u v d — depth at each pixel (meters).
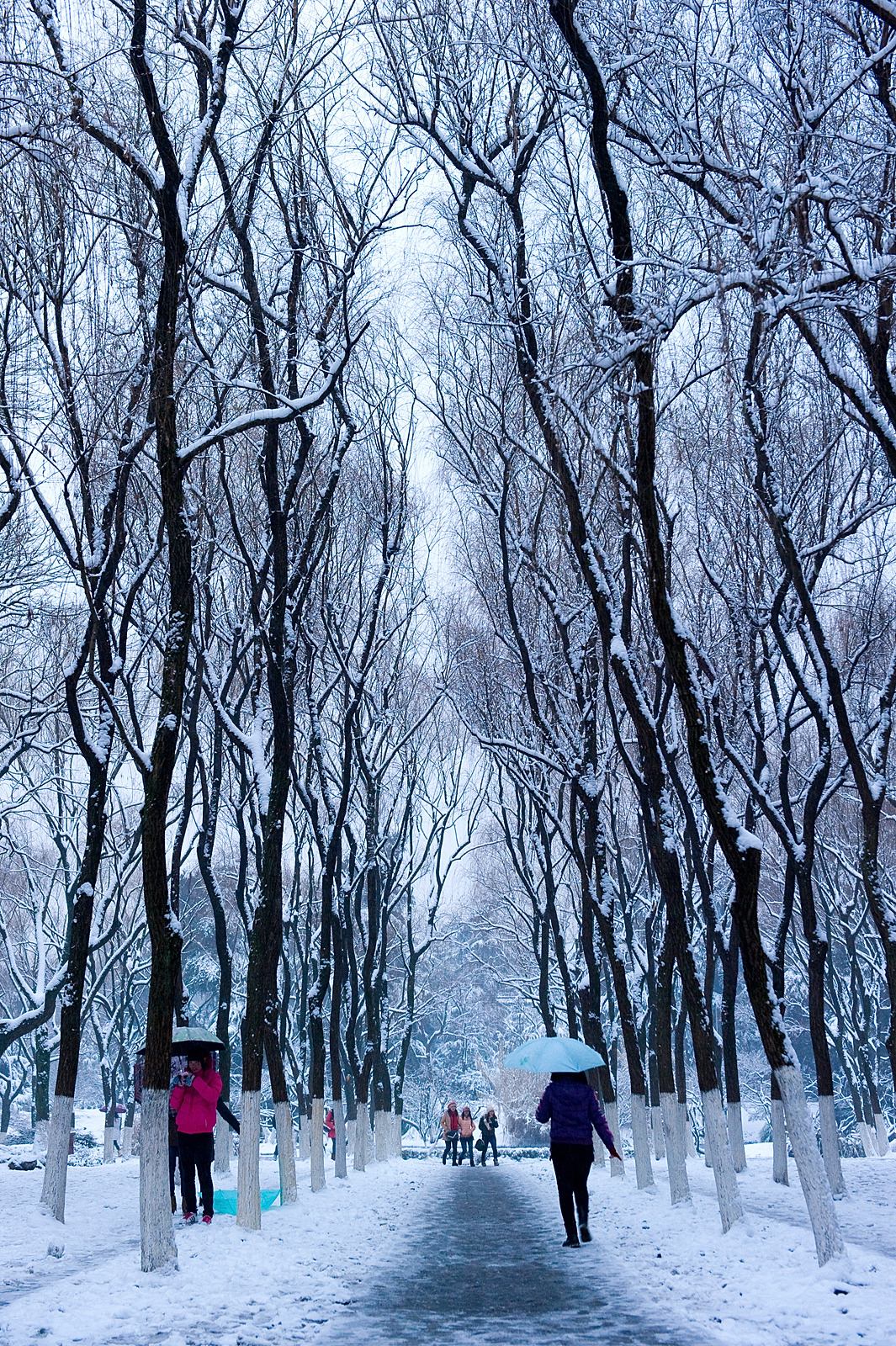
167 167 10.88
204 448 11.55
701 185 10.30
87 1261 10.52
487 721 27.05
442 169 15.82
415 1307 8.25
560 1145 11.41
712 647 18.19
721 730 15.74
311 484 19.75
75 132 10.80
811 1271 8.46
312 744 20.97
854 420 13.52
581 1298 8.41
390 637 24.28
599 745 24.34
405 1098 62.97
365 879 30.00
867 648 16.64
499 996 61.47
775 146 9.74
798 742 26.70
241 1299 8.46
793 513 15.68
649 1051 29.98
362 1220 14.31
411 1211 15.94
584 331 13.36
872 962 37.53
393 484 23.44
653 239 12.47
